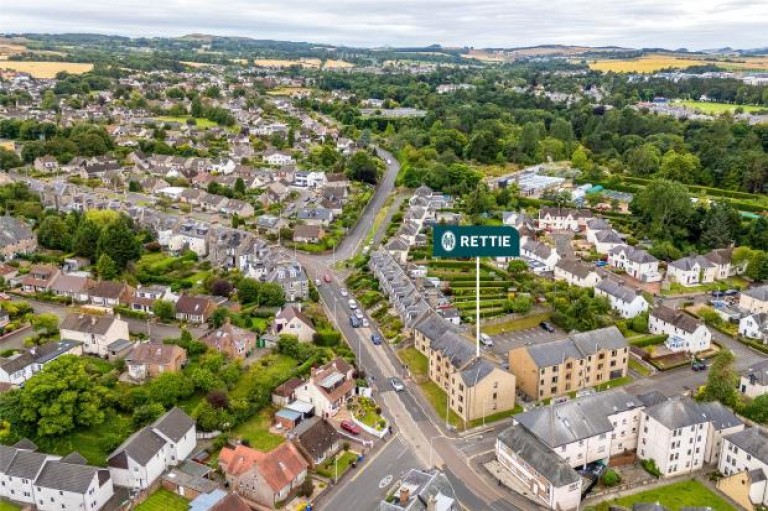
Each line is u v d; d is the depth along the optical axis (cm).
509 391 15512
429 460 13750
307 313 19900
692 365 17788
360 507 12306
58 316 19562
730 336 19688
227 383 15725
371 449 14112
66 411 13912
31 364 16038
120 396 14838
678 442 13338
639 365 17812
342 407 15525
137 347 16638
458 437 14588
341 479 13125
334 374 15825
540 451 12838
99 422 14125
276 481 12369
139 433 13200
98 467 12575
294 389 15562
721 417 13850
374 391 16338
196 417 14388
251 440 14225
